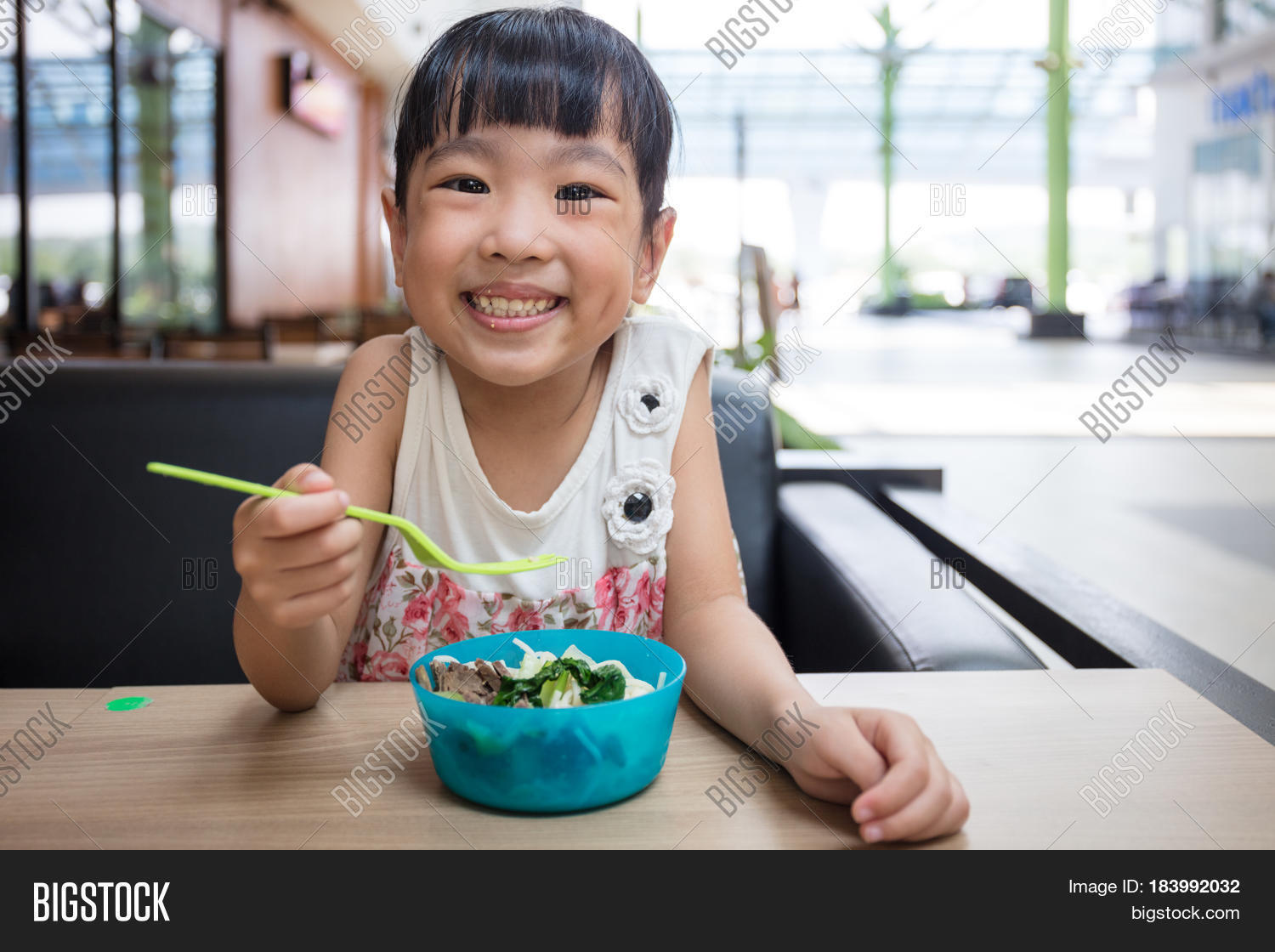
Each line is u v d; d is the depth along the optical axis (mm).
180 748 547
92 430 1093
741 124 10508
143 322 6359
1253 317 9508
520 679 518
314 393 1133
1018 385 6457
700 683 636
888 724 479
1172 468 3736
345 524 476
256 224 7328
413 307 684
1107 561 2461
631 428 838
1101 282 13836
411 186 701
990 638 799
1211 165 11352
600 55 703
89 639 1075
